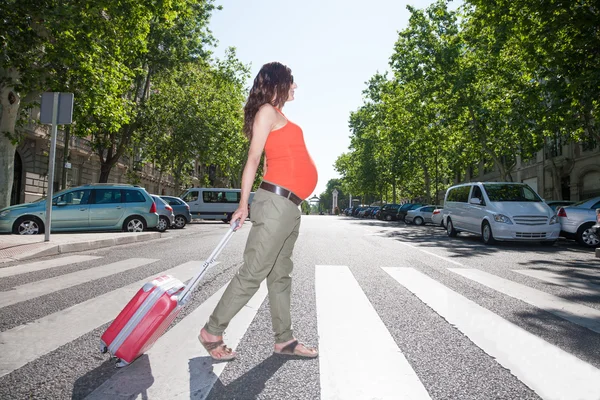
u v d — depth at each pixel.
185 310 3.99
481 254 9.48
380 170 54.12
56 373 2.55
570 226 12.47
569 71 14.59
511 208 12.09
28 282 5.29
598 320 3.89
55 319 3.66
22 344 3.04
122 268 6.48
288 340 2.89
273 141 2.73
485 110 23.91
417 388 2.41
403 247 10.86
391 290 5.09
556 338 3.34
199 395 2.28
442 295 4.84
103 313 3.85
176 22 24.00
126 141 27.00
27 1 11.44
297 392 2.34
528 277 6.29
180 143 29.94
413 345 3.12
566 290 5.32
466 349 3.06
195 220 32.47
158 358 2.80
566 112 16.30
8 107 13.90
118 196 13.50
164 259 7.58
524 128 21.17
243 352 2.93
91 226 13.09
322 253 9.01
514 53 19.97
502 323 3.72
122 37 15.15
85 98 14.84
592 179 27.23
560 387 2.44
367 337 3.28
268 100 2.77
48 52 13.13
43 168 26.58
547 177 32.00
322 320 3.73
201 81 31.23
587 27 13.47
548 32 14.65
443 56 25.64
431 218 28.03
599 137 17.23
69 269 6.37
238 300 2.72
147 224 13.63
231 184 58.19
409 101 30.06
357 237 14.41
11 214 12.52
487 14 17.81
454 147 33.22
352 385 2.43
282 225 2.67
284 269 2.85
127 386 2.38
